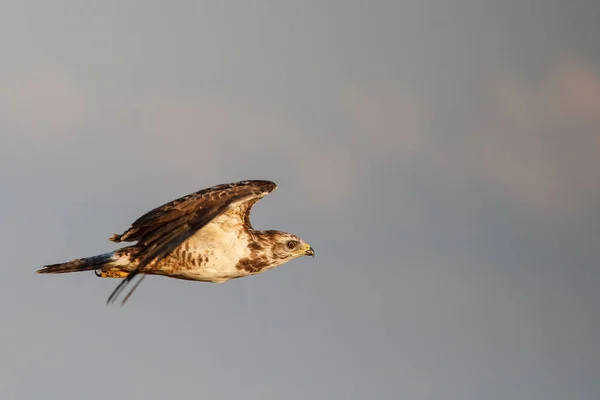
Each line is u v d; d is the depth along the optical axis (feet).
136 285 50.70
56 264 56.65
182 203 53.52
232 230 57.98
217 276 58.23
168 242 52.39
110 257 56.65
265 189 55.11
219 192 54.34
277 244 59.52
